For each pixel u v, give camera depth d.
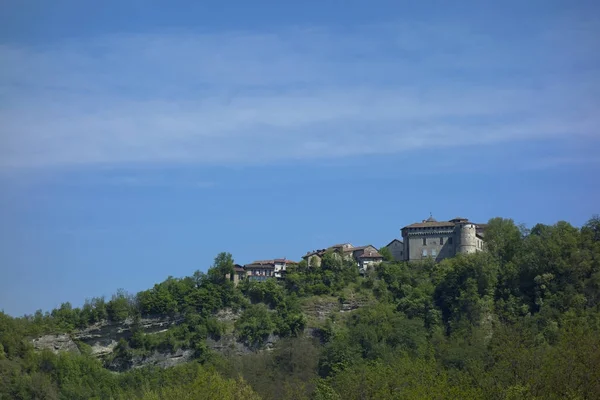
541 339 161.75
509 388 104.12
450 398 109.00
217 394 142.88
